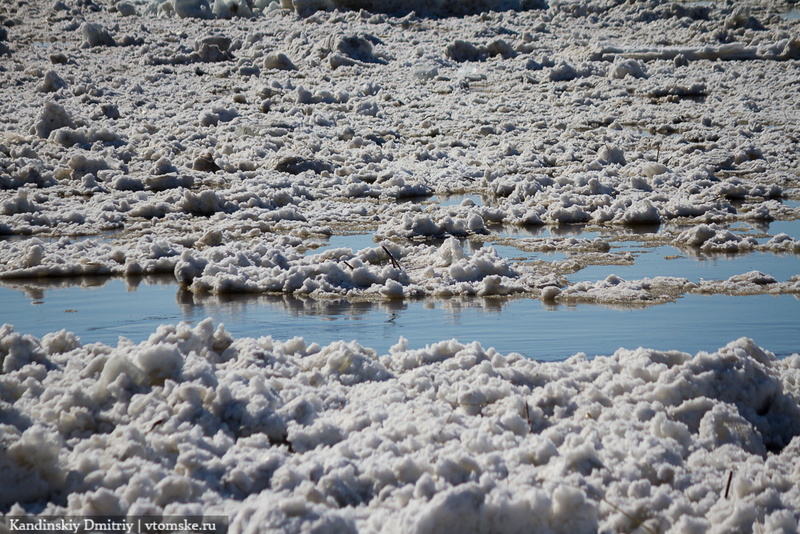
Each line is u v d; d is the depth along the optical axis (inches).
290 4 2529.5
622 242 660.1
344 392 299.3
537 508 209.5
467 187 906.7
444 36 2183.8
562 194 780.0
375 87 1567.4
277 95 1466.5
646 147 1104.2
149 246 601.9
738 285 520.7
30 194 813.2
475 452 248.1
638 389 301.0
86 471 230.1
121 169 929.5
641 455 245.4
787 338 418.9
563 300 493.4
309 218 745.6
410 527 201.2
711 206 768.3
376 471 229.6
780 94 1510.8
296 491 217.0
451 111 1387.8
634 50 1952.5
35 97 1433.3
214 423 261.9
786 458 269.9
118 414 261.9
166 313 471.5
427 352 339.3
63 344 337.4
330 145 1111.6
